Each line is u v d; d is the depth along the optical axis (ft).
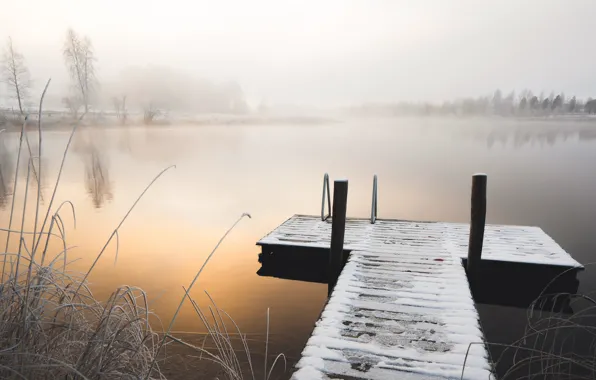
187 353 11.59
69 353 6.10
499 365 11.31
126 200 38.47
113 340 5.82
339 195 15.11
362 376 8.41
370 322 10.92
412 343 9.78
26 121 6.68
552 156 82.17
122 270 19.19
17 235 23.93
